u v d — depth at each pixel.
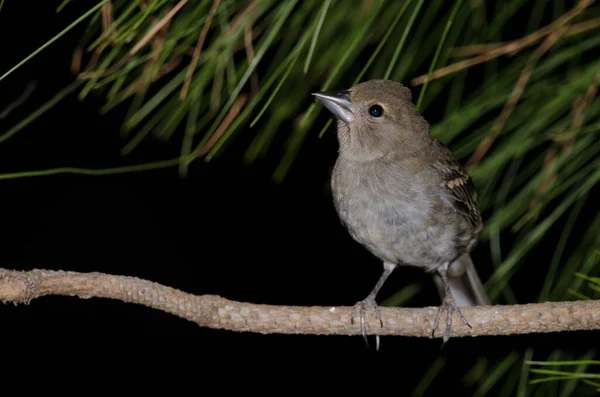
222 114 4.95
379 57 6.51
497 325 5.98
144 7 4.90
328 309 6.20
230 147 11.53
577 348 6.18
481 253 9.34
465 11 5.96
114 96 5.25
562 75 5.90
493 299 6.02
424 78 5.69
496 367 6.11
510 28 8.23
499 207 5.88
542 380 4.84
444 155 8.09
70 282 5.29
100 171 5.02
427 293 10.09
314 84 5.96
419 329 6.28
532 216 5.68
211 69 5.25
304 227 11.98
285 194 11.84
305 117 5.42
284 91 5.97
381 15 5.83
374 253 8.30
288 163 6.12
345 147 8.22
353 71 8.21
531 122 5.72
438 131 5.95
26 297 5.07
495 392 9.73
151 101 5.17
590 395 5.92
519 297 8.96
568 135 5.54
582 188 5.57
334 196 8.22
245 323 5.95
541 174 5.66
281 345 11.30
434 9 5.99
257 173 11.72
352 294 11.81
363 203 7.98
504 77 5.92
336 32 5.83
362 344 11.07
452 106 6.26
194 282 12.15
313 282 11.95
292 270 12.02
